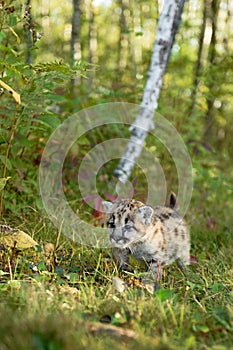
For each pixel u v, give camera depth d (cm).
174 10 892
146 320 477
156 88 904
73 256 679
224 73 1204
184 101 1170
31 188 830
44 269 609
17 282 544
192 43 1669
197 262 721
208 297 559
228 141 1420
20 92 702
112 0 1941
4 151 773
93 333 443
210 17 1496
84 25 1895
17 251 635
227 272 669
